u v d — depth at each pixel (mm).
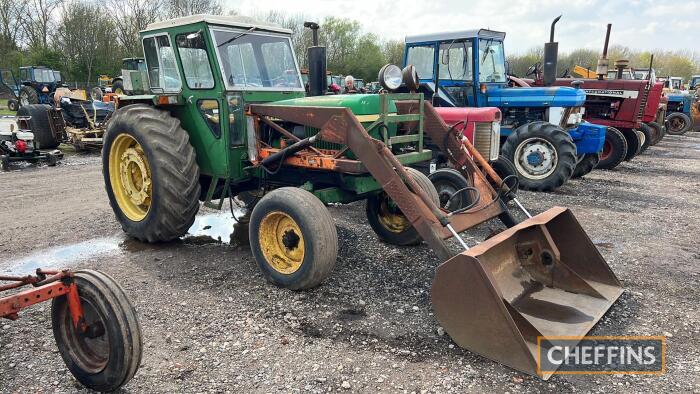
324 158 4027
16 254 4637
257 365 2836
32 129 10383
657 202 6984
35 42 32781
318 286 3902
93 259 4500
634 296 3748
